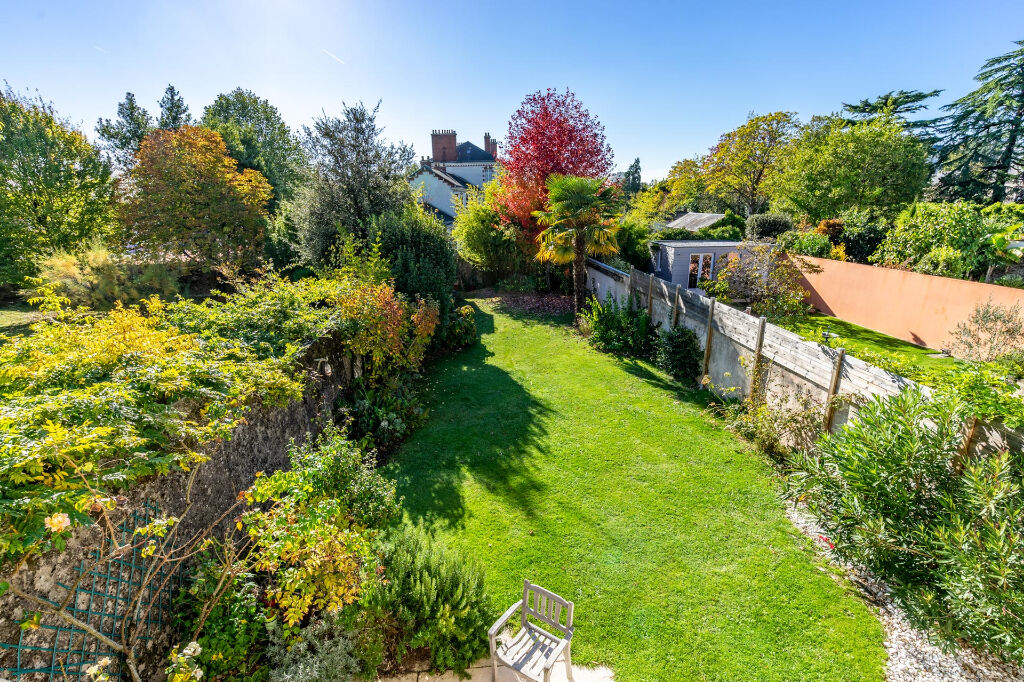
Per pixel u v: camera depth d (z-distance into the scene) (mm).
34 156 17781
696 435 7684
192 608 3684
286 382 5215
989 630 3260
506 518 5750
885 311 13188
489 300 18469
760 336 7637
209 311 6387
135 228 18656
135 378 3559
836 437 4852
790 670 3760
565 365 11352
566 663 3674
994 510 3480
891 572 4039
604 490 6281
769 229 22781
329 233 15320
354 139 15469
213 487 4281
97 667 2373
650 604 4445
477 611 4078
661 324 11492
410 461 7133
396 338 8484
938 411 4395
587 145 18156
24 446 2346
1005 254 11203
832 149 24375
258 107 35594
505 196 19094
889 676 3676
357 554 3832
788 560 4945
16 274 17781
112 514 3068
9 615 2352
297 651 3600
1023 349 8844
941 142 28875
